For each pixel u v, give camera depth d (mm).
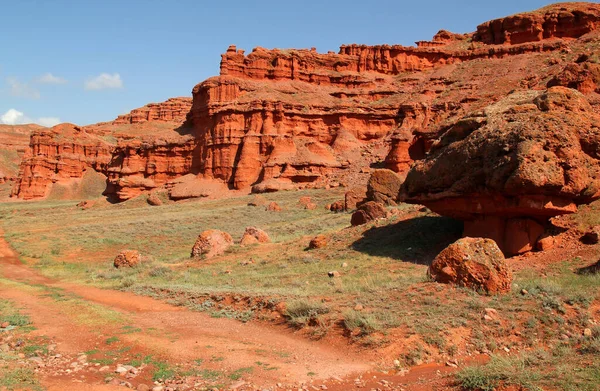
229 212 54375
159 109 151375
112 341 13102
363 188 44656
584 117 20594
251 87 84875
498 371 8914
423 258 21484
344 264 21938
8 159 139875
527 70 81250
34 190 98375
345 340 12266
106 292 22188
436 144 25547
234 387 9617
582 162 19375
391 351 11172
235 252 29594
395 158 62594
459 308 13164
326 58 98000
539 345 11156
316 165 73188
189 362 11227
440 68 98312
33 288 23766
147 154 87875
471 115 24391
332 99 88562
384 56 100438
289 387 9609
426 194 23656
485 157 20797
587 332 11320
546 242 19547
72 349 12609
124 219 57156
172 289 20750
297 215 49125
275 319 14812
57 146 106125
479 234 21359
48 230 50469
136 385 9906
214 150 79438
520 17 96250
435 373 9945
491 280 14523
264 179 73375
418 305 13727
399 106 84750
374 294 15172
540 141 19219
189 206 65000
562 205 19344
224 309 16719
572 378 8164
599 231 18812
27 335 13898
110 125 152500
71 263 35250
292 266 23688
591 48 77750
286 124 81062
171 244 41469
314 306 14281
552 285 14477
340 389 9414
